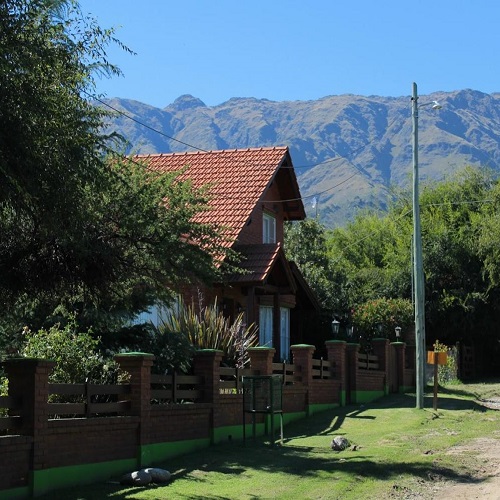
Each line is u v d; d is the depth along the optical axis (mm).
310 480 13602
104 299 16703
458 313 42969
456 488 13195
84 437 13250
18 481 11797
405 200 52938
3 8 10820
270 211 31453
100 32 12438
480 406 25719
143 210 16328
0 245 14000
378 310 33688
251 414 18984
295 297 32156
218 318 22375
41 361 12188
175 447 15844
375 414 23078
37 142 11055
